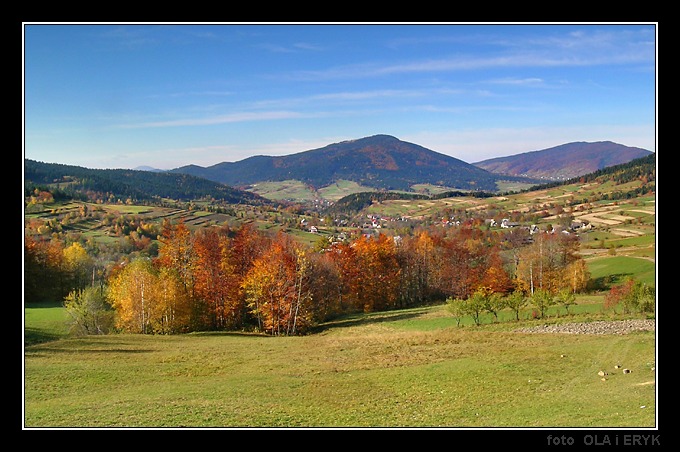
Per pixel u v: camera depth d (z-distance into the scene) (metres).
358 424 20.42
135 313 56.97
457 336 46.84
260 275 63.19
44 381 30.14
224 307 65.50
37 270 82.25
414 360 36.09
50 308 68.75
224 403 25.00
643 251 103.56
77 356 38.09
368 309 83.19
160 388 28.94
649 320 48.94
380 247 87.69
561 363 31.77
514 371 30.25
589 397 23.03
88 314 53.94
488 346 40.19
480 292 57.91
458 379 29.41
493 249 103.19
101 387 29.25
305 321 64.81
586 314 56.03
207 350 42.69
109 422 20.75
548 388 26.12
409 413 22.83
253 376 32.25
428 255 94.88
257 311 63.69
